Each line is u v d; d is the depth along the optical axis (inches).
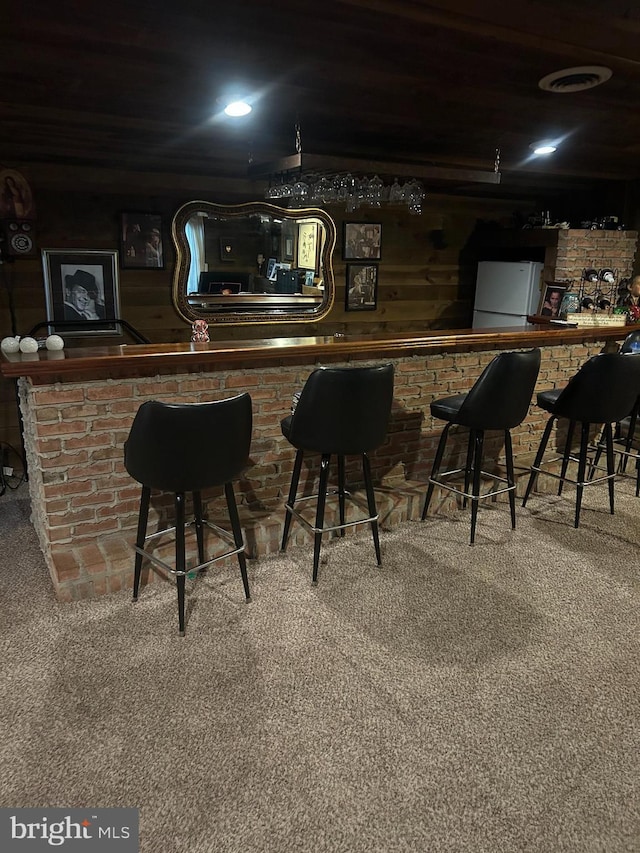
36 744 73.0
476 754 72.6
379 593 105.8
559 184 214.5
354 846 61.2
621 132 135.6
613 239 207.5
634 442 173.9
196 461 88.4
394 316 222.7
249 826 63.2
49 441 100.8
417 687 83.4
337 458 129.6
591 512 140.7
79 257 164.9
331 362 124.1
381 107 113.4
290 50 83.2
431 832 62.8
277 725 76.4
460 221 228.5
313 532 111.7
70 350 104.6
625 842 62.1
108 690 81.8
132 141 140.6
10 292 156.6
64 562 102.4
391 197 139.3
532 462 158.9
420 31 76.6
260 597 103.7
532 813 65.1
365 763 71.1
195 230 178.7
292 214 192.4
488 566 115.7
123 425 106.1
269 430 121.3
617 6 71.4
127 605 100.7
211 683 83.4
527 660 89.4
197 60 87.6
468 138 141.3
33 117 120.1
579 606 103.2
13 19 73.1
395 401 134.4
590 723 77.7
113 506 109.3
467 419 118.7
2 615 97.5
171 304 181.3
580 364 160.1
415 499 133.6
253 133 134.3
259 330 197.3
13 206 153.0
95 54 85.2
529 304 211.5
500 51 84.0
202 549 108.3
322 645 91.7
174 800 66.0
